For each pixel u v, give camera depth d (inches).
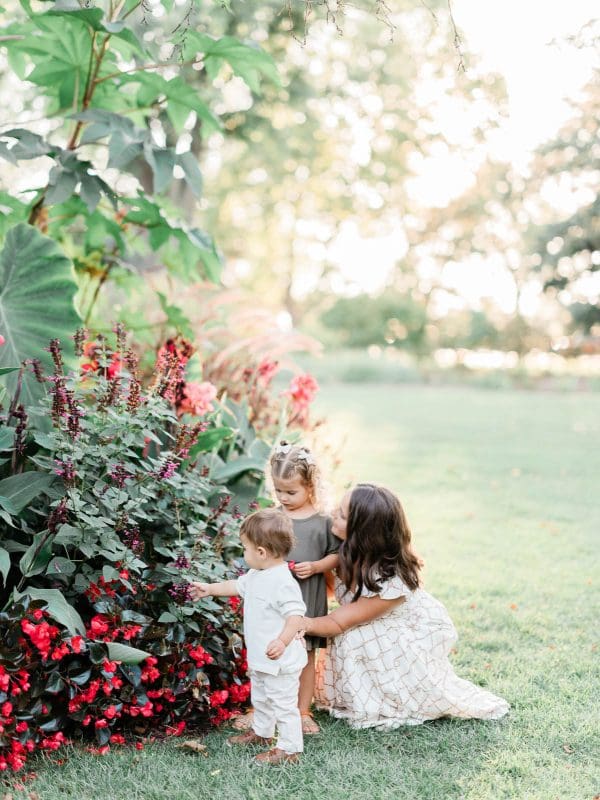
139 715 110.3
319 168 554.3
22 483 108.7
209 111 180.2
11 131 155.0
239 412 163.2
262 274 1037.8
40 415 123.1
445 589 185.2
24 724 96.9
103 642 101.7
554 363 1264.8
